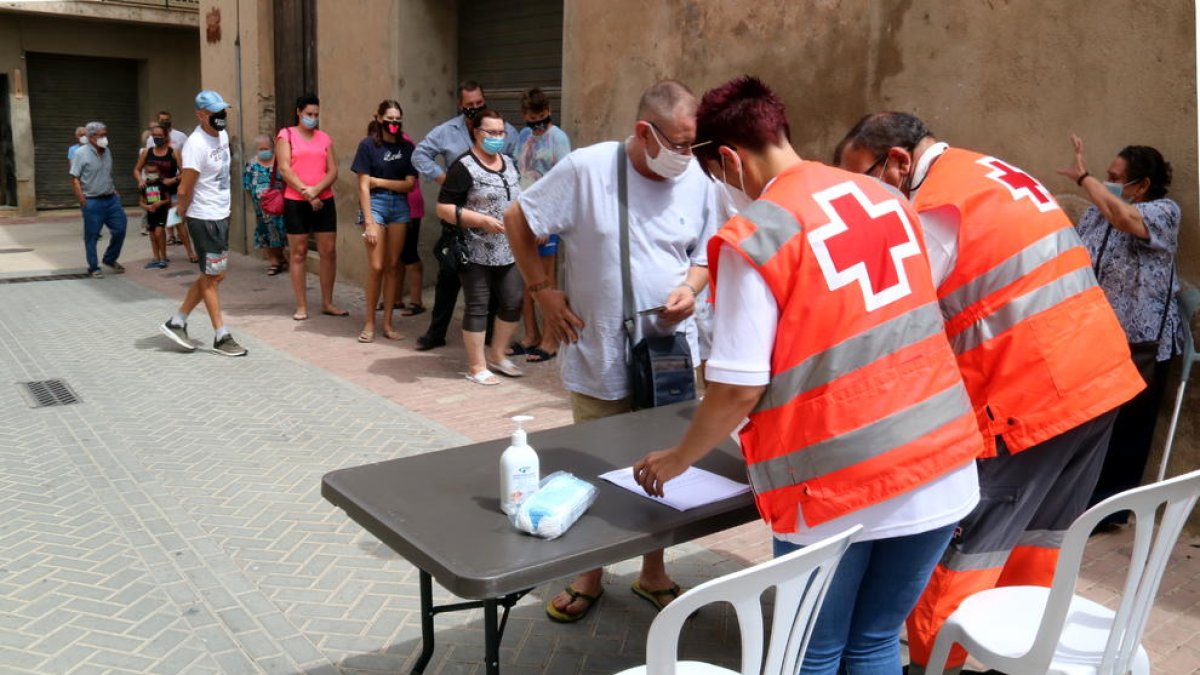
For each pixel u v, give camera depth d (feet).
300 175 28.99
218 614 11.88
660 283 11.10
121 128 68.08
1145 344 13.80
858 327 6.66
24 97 62.54
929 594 9.12
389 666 10.81
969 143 16.78
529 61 29.84
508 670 10.77
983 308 8.80
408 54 32.12
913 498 6.89
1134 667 7.79
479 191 21.59
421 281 30.48
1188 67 13.87
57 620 11.66
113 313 30.99
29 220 61.62
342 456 17.66
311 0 37.60
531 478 7.80
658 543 7.54
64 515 14.83
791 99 19.79
